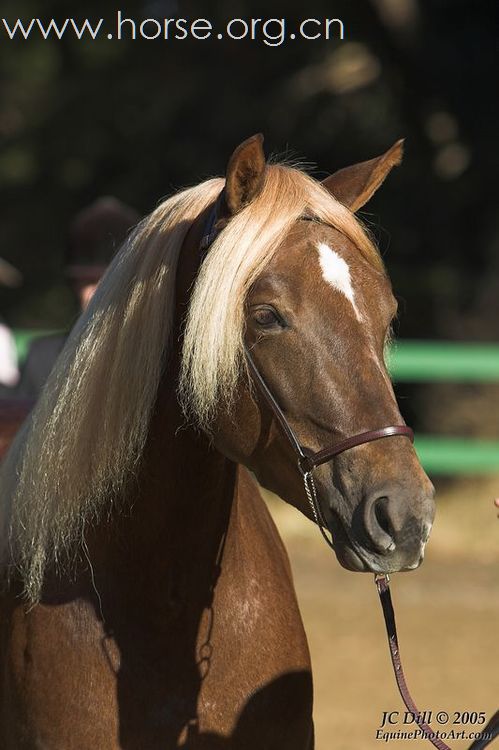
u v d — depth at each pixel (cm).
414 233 2536
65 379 474
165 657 470
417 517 394
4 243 2970
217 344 414
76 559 482
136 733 461
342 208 442
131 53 2811
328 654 1137
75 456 467
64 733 462
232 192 434
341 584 1440
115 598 474
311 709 511
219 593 484
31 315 2939
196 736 465
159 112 2750
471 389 1909
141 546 471
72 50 2898
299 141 2612
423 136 2366
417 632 1227
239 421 435
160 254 461
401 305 2405
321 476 415
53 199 2959
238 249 421
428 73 2175
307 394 414
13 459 512
